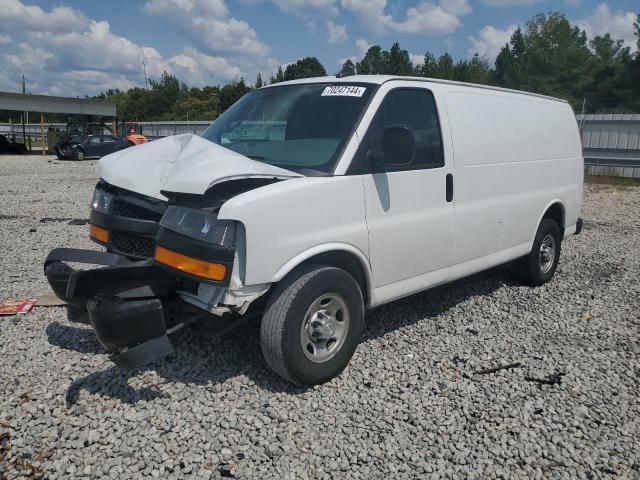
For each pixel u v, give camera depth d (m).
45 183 16.75
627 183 18.80
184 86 96.00
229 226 3.44
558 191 6.56
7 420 3.39
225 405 3.64
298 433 3.41
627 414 3.75
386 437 3.40
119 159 4.36
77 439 3.24
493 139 5.40
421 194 4.56
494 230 5.48
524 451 3.31
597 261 7.97
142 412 3.52
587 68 52.50
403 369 4.28
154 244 4.04
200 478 2.98
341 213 3.94
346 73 4.88
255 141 4.51
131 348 3.44
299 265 3.83
